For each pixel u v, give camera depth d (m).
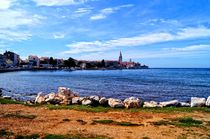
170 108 24.72
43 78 125.00
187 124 18.11
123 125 17.67
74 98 28.14
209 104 25.69
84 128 16.67
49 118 19.58
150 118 20.08
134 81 104.19
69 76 149.12
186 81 105.50
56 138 14.27
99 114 21.42
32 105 25.73
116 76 153.75
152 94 56.03
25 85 82.75
